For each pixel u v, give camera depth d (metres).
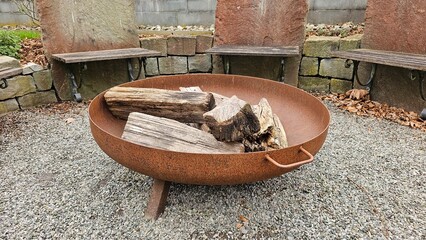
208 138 1.31
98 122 1.56
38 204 1.48
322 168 1.80
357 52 2.56
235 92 2.09
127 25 3.01
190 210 1.44
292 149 1.13
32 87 2.65
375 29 2.71
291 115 1.80
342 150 2.01
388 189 1.60
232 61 3.16
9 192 1.57
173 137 1.29
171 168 1.12
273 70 3.08
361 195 1.55
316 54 3.02
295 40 2.93
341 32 3.24
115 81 3.08
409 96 2.55
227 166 1.09
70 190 1.59
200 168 1.10
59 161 1.87
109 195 1.55
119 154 1.20
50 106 2.75
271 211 1.44
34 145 2.06
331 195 1.56
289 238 1.29
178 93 1.55
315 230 1.33
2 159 1.88
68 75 2.81
